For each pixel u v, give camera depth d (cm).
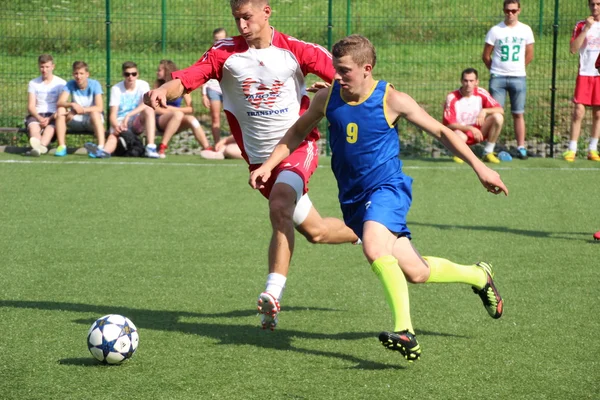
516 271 1430
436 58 3634
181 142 3045
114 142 2761
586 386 897
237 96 1177
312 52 1159
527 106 3189
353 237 1255
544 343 1048
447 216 1912
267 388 891
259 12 1128
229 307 1227
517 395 871
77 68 2738
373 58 976
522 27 2712
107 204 2033
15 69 3597
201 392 877
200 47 3878
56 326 1118
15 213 1917
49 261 1491
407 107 986
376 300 1268
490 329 1109
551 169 2559
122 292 1300
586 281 1362
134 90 2784
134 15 4091
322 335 1092
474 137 2630
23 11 3984
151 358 990
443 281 1048
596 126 2736
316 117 1041
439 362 977
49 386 891
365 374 938
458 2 3850
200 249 1595
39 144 2712
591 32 2642
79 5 4131
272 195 1106
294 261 1516
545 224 1823
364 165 1006
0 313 1176
